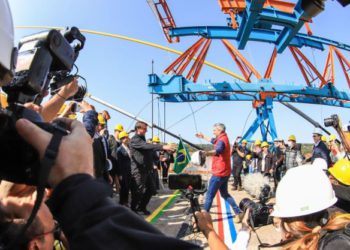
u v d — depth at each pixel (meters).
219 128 6.40
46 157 0.64
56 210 0.64
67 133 0.72
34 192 1.25
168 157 14.44
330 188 1.64
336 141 7.46
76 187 0.63
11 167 0.69
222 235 5.81
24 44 0.93
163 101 14.99
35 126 0.67
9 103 0.82
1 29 0.68
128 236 0.61
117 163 7.23
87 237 0.60
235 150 12.71
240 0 11.51
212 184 6.47
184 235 5.39
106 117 6.21
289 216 1.61
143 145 6.61
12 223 1.10
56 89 1.63
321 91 14.70
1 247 0.81
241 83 13.73
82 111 3.25
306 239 1.50
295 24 8.88
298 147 10.98
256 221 2.90
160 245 0.62
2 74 0.70
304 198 1.59
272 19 8.67
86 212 0.62
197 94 15.18
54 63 0.99
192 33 13.33
